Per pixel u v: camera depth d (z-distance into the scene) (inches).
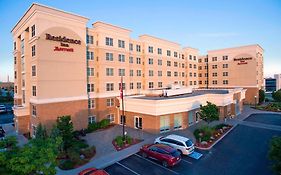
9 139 422.9
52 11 1106.1
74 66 1212.5
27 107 1261.1
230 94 1568.7
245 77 2453.2
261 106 2154.3
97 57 1438.2
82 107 1247.5
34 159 386.9
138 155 827.4
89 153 818.2
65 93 1169.4
